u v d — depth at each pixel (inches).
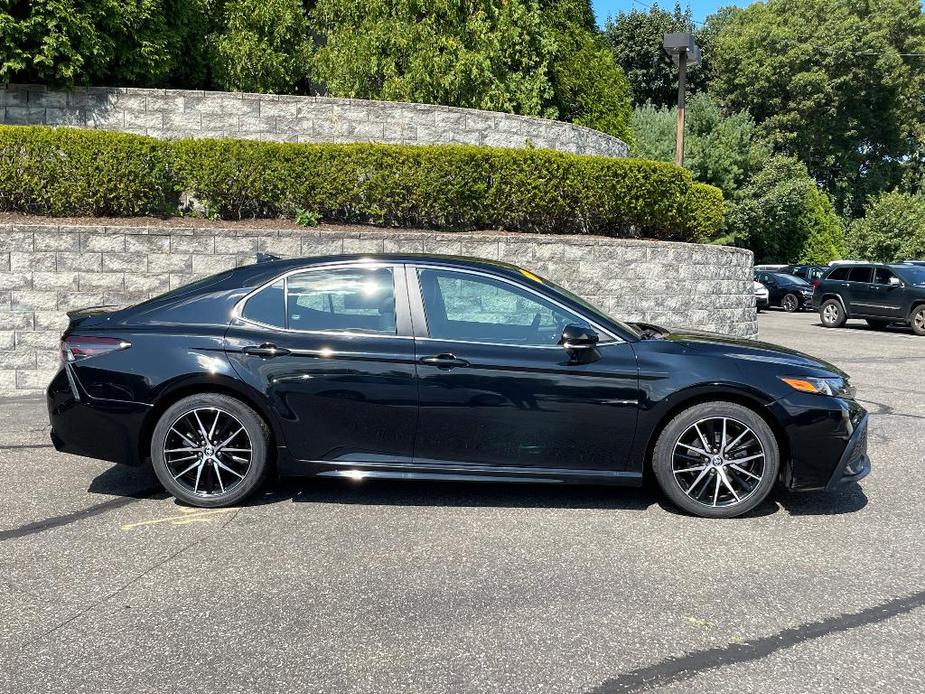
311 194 381.4
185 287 191.8
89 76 425.1
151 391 177.6
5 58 399.2
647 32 1475.1
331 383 176.9
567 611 132.0
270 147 374.3
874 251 1454.2
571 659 116.7
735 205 1117.1
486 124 470.6
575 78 612.4
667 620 129.3
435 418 176.6
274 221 381.4
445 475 179.0
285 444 179.6
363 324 181.3
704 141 1108.5
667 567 150.8
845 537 167.5
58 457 224.4
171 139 391.5
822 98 1525.6
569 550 158.9
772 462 174.6
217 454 182.1
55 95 420.5
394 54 495.8
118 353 180.1
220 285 187.6
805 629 126.5
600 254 395.2
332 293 184.2
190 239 338.0
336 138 452.1
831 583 144.1
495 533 168.1
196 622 127.3
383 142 457.1
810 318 905.5
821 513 182.9
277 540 163.0
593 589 140.7
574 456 177.3
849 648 120.5
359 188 384.2
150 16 439.2
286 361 177.8
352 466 179.9
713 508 177.3
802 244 1322.6
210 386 180.2
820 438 173.3
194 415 180.5
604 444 176.4
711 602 135.9
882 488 202.7
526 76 546.9
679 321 419.5
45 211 354.3
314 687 108.7
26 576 144.3
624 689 108.7
